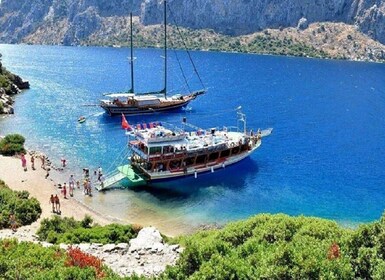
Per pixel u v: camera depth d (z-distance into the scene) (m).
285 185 67.50
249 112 124.94
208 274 21.67
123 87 162.62
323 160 80.62
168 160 67.50
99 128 99.44
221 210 58.19
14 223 46.03
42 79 177.75
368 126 111.12
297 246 24.30
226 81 189.75
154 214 56.16
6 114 110.56
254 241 26.80
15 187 60.62
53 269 25.52
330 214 57.75
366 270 22.61
